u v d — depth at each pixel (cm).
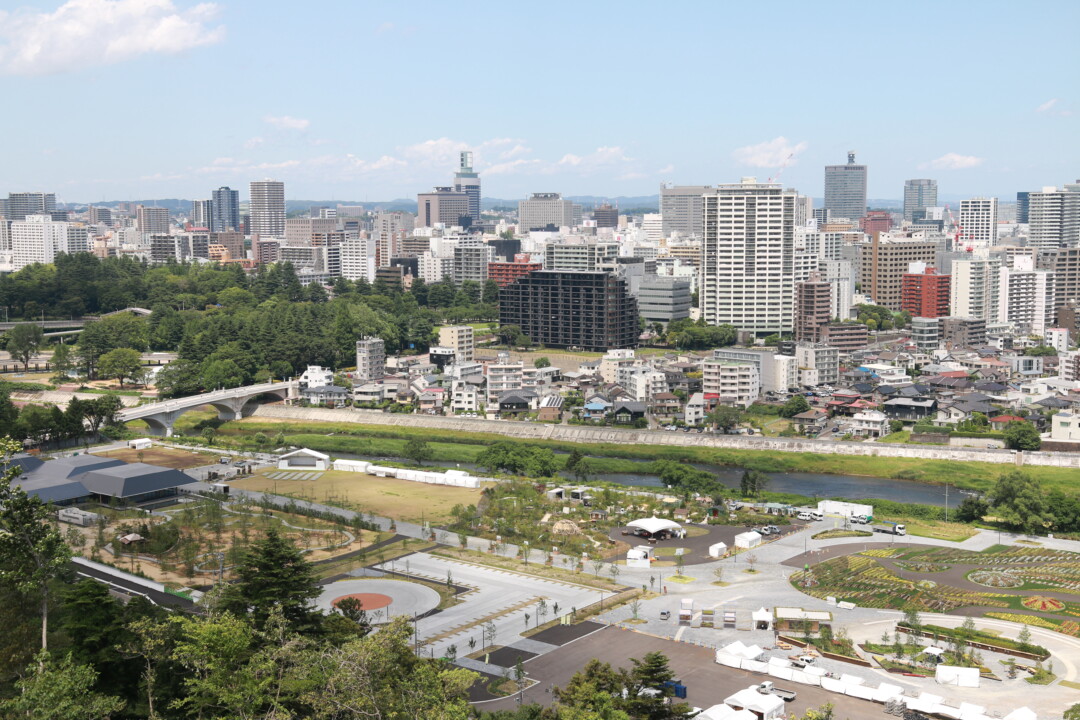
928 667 19138
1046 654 19588
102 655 15725
